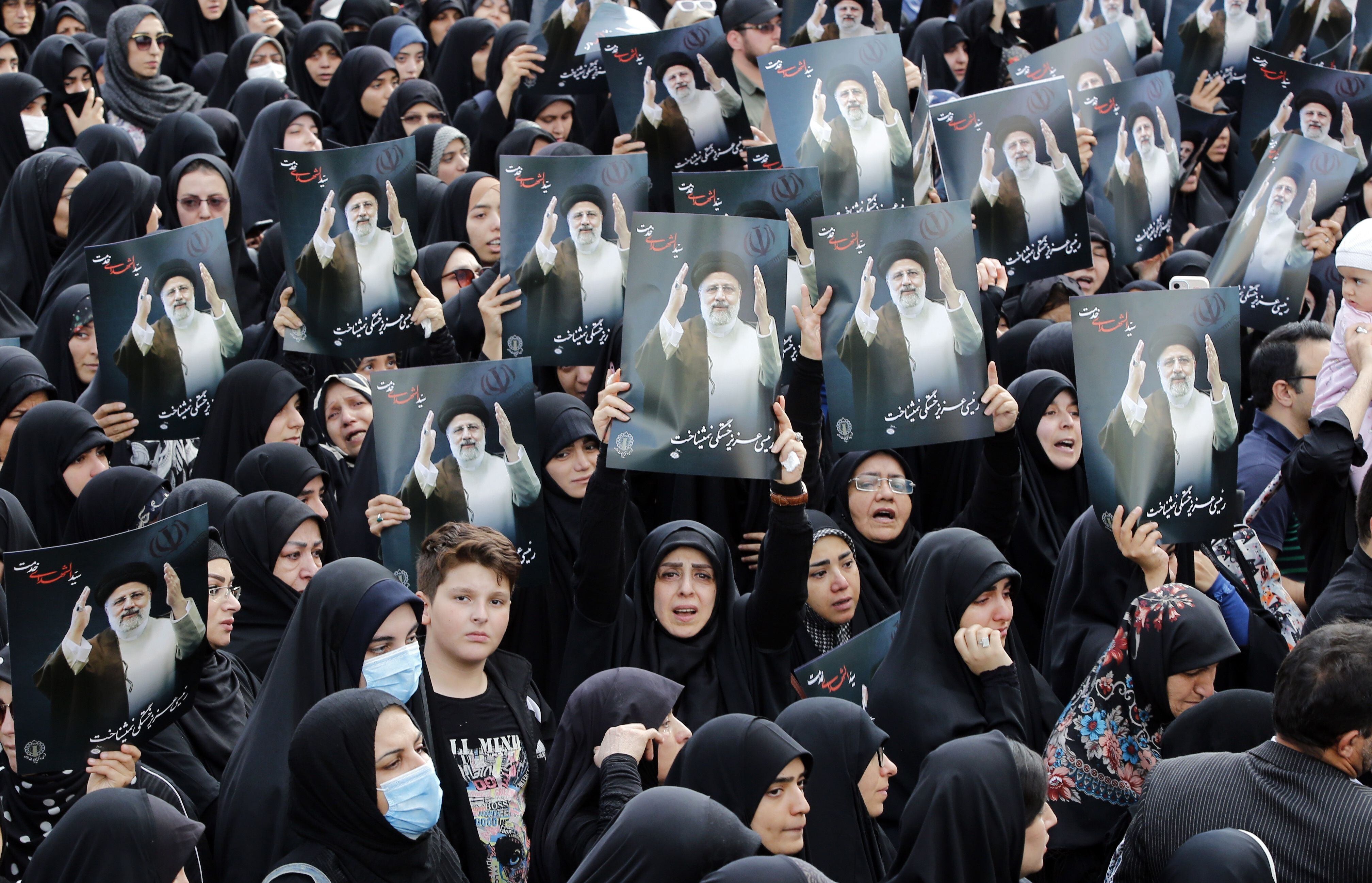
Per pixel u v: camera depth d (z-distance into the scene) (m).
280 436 5.71
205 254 5.77
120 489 5.13
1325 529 4.98
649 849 3.08
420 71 10.55
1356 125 7.33
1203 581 4.88
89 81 9.23
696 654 4.60
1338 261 5.42
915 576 4.50
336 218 5.62
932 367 4.90
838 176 6.00
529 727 4.12
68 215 7.59
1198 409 4.82
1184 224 8.87
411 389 4.73
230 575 4.29
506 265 5.67
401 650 3.83
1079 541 5.12
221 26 11.26
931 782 3.57
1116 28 7.54
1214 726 3.95
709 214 5.63
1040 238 6.10
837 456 6.13
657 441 4.48
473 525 4.19
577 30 7.93
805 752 3.61
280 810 3.67
